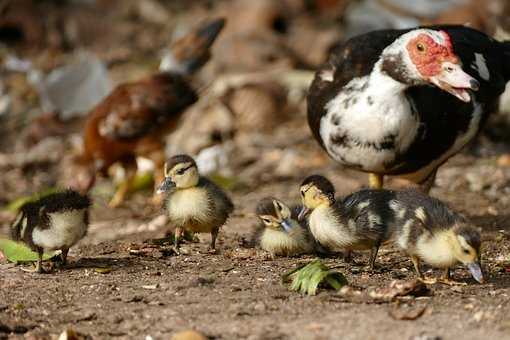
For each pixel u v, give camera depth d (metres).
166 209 11.43
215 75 21.02
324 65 12.41
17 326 8.93
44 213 10.36
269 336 8.48
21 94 21.80
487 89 12.37
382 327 8.55
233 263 10.94
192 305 9.36
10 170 18.89
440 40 11.07
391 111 11.38
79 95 20.66
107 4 24.98
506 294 9.49
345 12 22.52
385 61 11.33
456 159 17.34
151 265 10.89
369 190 10.66
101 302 9.55
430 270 10.54
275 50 21.22
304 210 10.67
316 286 9.50
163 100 16.42
